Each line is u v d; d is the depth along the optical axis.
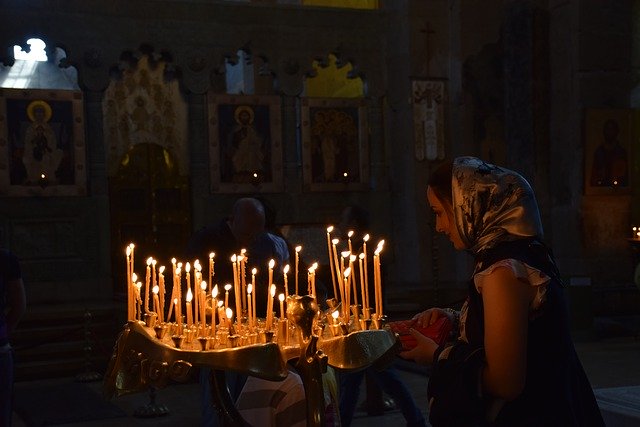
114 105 14.34
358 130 14.88
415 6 14.74
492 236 2.15
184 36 13.87
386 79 15.02
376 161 14.98
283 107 14.52
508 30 14.80
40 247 13.09
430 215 14.77
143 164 14.52
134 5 13.52
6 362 4.74
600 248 13.95
